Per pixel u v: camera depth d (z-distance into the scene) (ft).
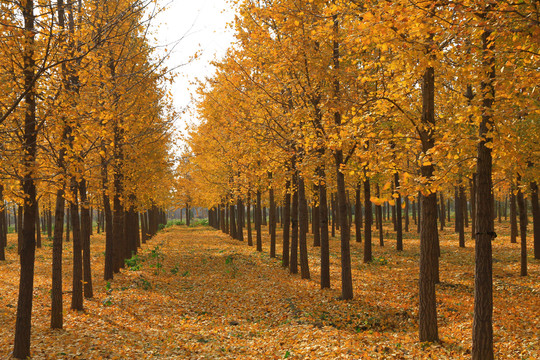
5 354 21.61
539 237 54.29
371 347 22.85
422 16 14.96
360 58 26.25
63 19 25.96
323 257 40.57
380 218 78.43
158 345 24.81
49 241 105.50
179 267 58.65
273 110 40.78
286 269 54.44
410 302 33.60
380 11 15.06
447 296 35.63
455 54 18.10
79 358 21.48
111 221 47.19
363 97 25.32
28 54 19.40
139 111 40.78
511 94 15.96
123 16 22.93
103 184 38.63
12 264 61.62
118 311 32.53
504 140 15.96
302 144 35.50
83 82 23.20
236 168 64.39
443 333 25.53
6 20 18.29
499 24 14.85
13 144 20.88
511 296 35.17
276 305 34.83
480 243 18.99
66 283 46.03
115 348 23.52
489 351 18.58
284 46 30.60
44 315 30.89
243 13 38.27
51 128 20.29
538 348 20.99
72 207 32.42
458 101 27.09
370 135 21.58
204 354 23.25
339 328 27.66
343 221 35.29
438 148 17.06
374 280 44.11
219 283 46.21
